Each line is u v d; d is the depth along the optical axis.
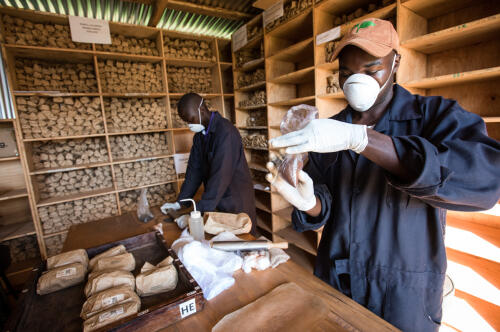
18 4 2.60
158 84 3.36
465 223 1.95
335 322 0.66
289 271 0.90
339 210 0.94
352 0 1.98
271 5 2.54
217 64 3.53
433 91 1.84
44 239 2.79
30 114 2.64
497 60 1.52
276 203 3.01
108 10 2.91
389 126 0.83
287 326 0.65
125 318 0.65
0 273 1.67
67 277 0.86
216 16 3.19
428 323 0.82
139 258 1.06
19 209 2.89
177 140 3.61
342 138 0.61
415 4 1.57
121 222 1.58
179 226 1.41
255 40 2.99
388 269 0.83
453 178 0.57
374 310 0.87
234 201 1.89
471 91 1.67
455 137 0.66
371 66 0.71
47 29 2.69
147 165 3.37
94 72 3.05
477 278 1.75
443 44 1.60
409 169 0.57
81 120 2.91
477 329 1.56
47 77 2.79
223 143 1.73
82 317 0.70
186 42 3.45
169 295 0.79
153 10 2.84
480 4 1.56
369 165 0.86
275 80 2.74
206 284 0.83
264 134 3.31
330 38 1.99
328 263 1.00
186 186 2.02
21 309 0.74
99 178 3.11
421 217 0.79
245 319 0.68
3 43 2.40
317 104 2.20
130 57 3.00
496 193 0.57
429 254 0.80
